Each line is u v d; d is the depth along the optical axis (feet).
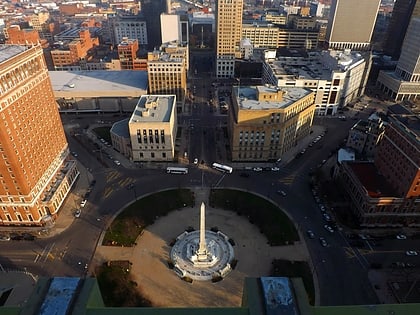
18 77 387.14
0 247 416.87
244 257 405.39
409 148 419.95
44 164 458.91
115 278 368.89
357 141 612.29
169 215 471.21
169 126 571.28
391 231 447.01
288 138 622.95
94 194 513.45
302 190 529.04
